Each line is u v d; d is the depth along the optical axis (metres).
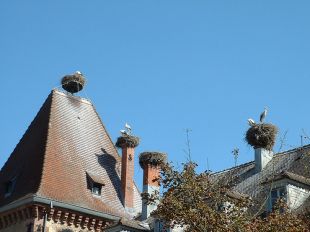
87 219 39.59
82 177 42.25
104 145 46.44
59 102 45.97
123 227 35.91
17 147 45.47
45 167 40.59
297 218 22.53
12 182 42.03
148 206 40.22
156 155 42.62
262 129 36.75
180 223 23.42
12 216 39.28
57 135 43.44
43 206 38.06
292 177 29.22
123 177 44.41
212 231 21.58
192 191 22.56
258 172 35.56
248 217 22.19
